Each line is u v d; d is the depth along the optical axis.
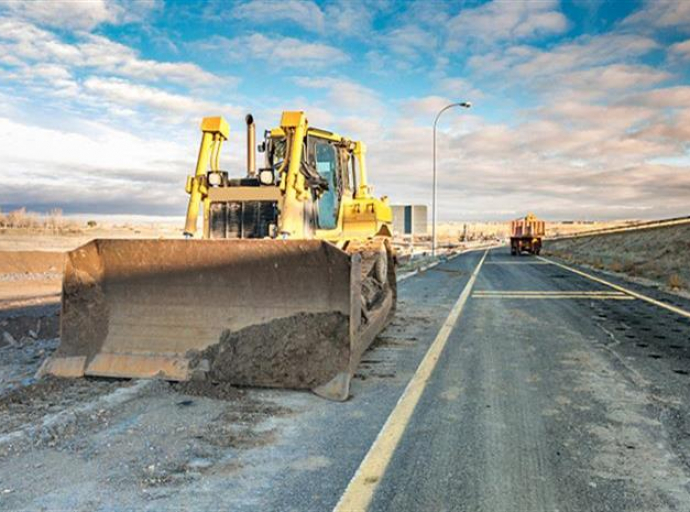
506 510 3.16
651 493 3.37
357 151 10.88
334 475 3.61
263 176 7.19
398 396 5.38
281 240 5.54
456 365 6.72
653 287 17.14
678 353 7.43
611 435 4.35
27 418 4.59
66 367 5.76
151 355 5.68
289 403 5.11
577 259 36.19
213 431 4.38
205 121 7.75
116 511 3.13
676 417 4.78
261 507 3.18
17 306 11.90
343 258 5.42
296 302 5.56
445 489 3.42
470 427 4.52
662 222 55.84
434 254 33.69
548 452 4.00
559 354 7.36
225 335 5.64
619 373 6.33
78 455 3.91
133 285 5.95
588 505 3.22
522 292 15.65
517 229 47.53
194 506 3.19
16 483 3.47
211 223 7.39
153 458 3.86
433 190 33.66
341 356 5.41
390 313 9.67
